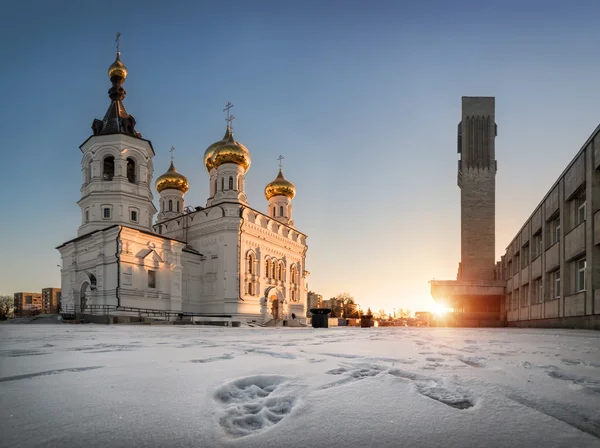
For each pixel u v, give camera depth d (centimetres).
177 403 325
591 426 281
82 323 3272
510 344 912
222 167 4947
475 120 4422
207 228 4697
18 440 245
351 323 6322
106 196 4025
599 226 1720
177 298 4091
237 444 242
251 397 367
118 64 4484
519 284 3272
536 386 395
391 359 594
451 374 456
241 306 4438
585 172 1864
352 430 264
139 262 3784
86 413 297
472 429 266
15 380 424
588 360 592
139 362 566
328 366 517
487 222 4259
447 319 3931
